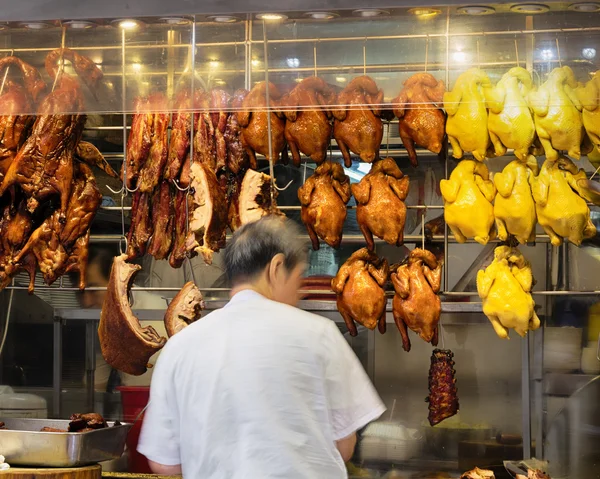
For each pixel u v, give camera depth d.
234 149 3.77
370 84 3.01
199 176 3.53
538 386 4.51
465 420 4.72
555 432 4.60
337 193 3.85
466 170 3.75
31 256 4.00
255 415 2.35
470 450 4.63
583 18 2.44
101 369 5.05
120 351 3.76
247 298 2.50
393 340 4.80
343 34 2.57
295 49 2.66
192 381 2.42
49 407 5.07
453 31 2.53
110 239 4.96
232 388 2.38
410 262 3.94
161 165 3.76
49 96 2.92
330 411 2.46
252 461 2.34
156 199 3.90
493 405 4.71
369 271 3.90
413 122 3.57
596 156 3.73
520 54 2.62
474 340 4.75
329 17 2.44
